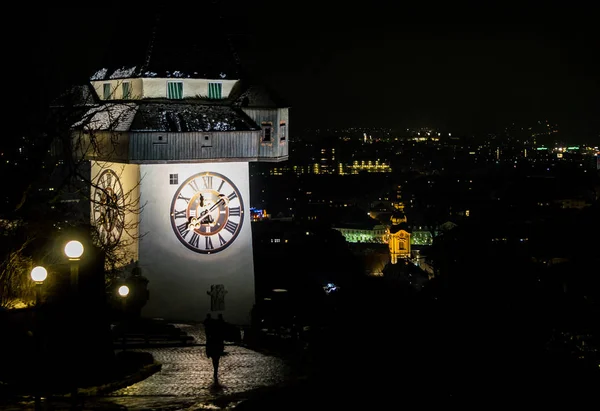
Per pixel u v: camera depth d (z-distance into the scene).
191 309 49.31
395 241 183.75
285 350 31.86
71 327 20.89
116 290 34.59
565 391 21.61
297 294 42.81
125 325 34.12
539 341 25.81
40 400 18.44
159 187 48.66
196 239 49.62
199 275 49.62
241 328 44.84
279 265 89.81
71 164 38.44
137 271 40.09
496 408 20.12
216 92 52.47
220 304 50.00
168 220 48.81
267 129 52.16
